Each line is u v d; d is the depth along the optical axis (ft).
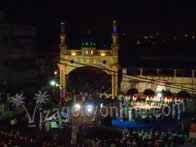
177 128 131.23
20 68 201.67
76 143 115.55
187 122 132.26
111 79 201.77
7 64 196.95
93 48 200.03
